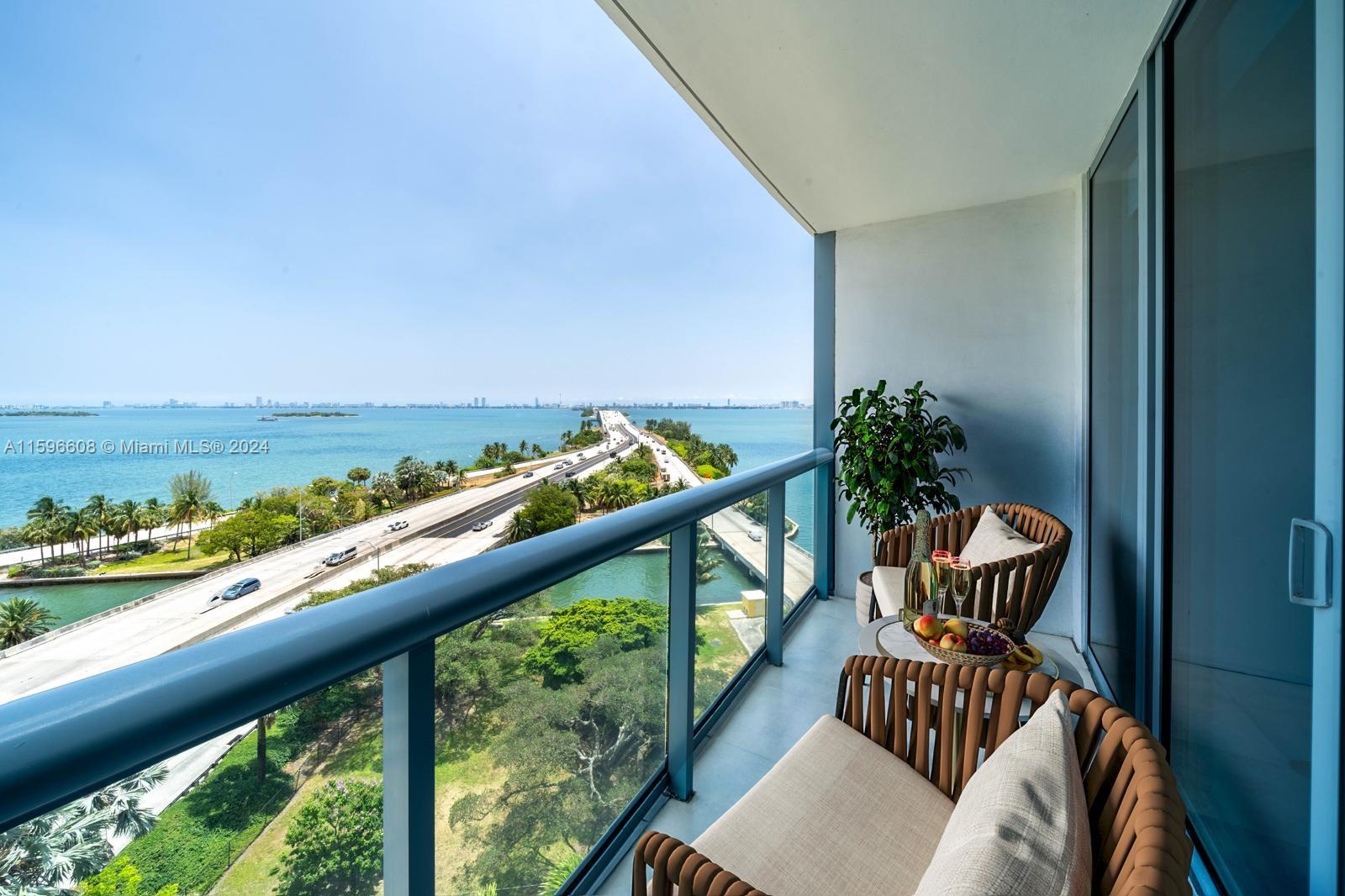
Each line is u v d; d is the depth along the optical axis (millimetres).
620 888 1486
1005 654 1502
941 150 2623
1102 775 805
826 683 2621
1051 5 1644
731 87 2080
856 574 3814
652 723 1796
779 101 2176
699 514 1777
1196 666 1470
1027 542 2332
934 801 1131
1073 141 2537
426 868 909
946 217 3459
